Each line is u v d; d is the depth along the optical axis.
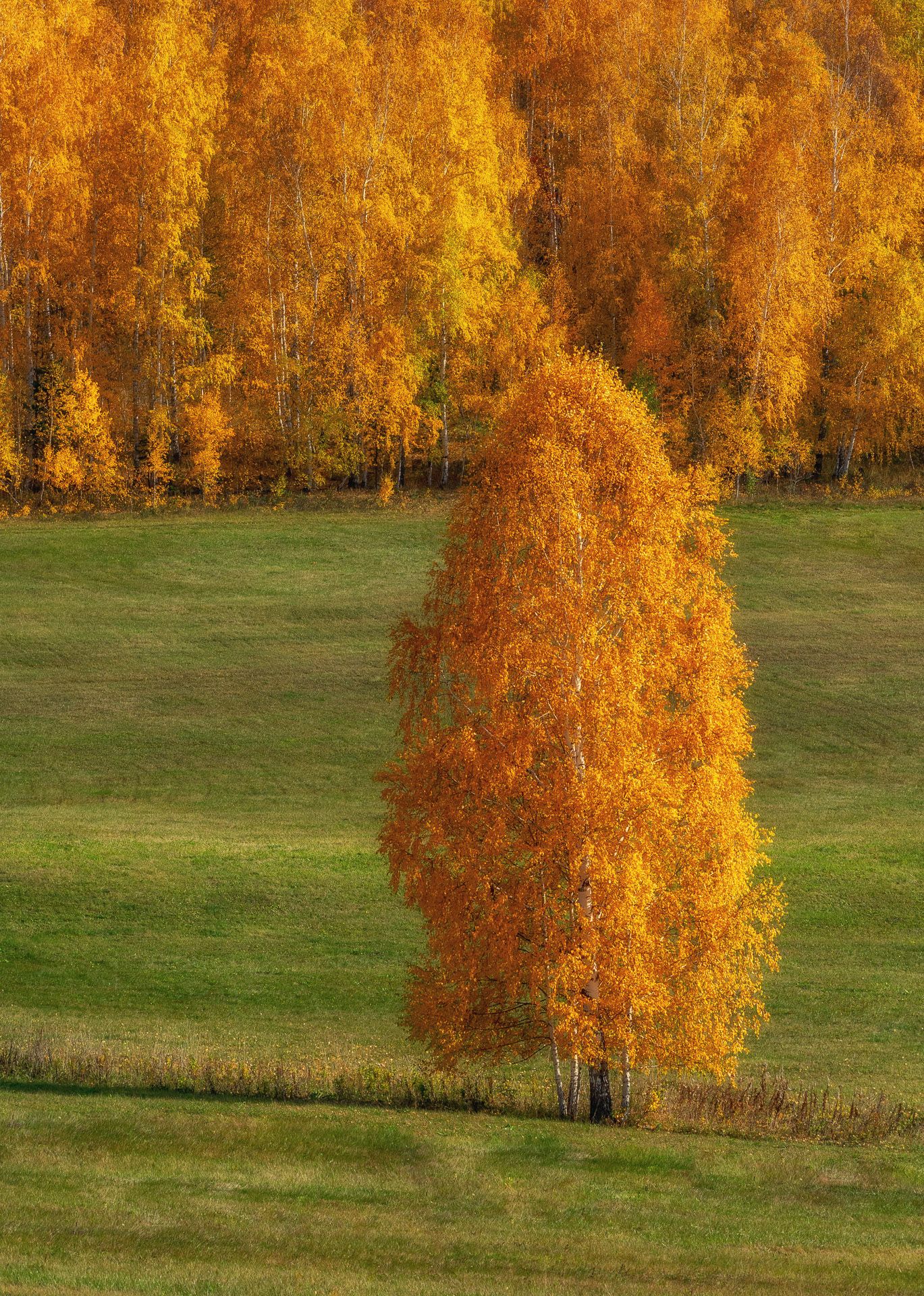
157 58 138.00
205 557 128.25
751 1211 31.36
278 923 66.19
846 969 62.34
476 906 41.28
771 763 93.19
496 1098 44.12
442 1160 34.28
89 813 82.44
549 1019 40.59
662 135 160.25
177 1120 36.56
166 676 105.88
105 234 139.25
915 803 85.88
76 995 57.28
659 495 41.53
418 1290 24.17
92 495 138.75
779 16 176.00
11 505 137.50
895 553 133.00
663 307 140.12
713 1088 45.69
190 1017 55.31
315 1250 26.45
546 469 40.91
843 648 112.81
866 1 182.00
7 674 105.38
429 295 139.25
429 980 42.28
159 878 70.69
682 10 162.25
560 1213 30.31
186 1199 29.20
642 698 42.22
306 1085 43.94
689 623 41.62
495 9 183.38
